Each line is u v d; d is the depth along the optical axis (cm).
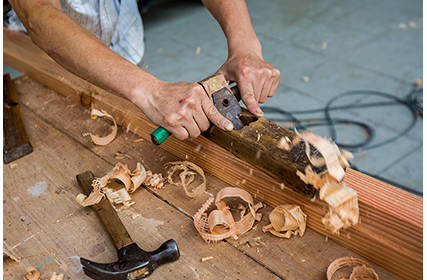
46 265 66
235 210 75
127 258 61
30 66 127
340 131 227
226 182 82
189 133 74
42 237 71
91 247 68
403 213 60
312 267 63
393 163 201
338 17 375
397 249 59
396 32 338
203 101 72
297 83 276
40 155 94
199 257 65
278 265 63
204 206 74
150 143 96
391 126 227
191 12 404
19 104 117
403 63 290
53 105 116
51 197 81
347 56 305
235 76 85
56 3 88
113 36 127
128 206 77
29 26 81
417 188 184
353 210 59
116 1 118
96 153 93
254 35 94
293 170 60
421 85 261
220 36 350
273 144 65
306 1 417
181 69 301
